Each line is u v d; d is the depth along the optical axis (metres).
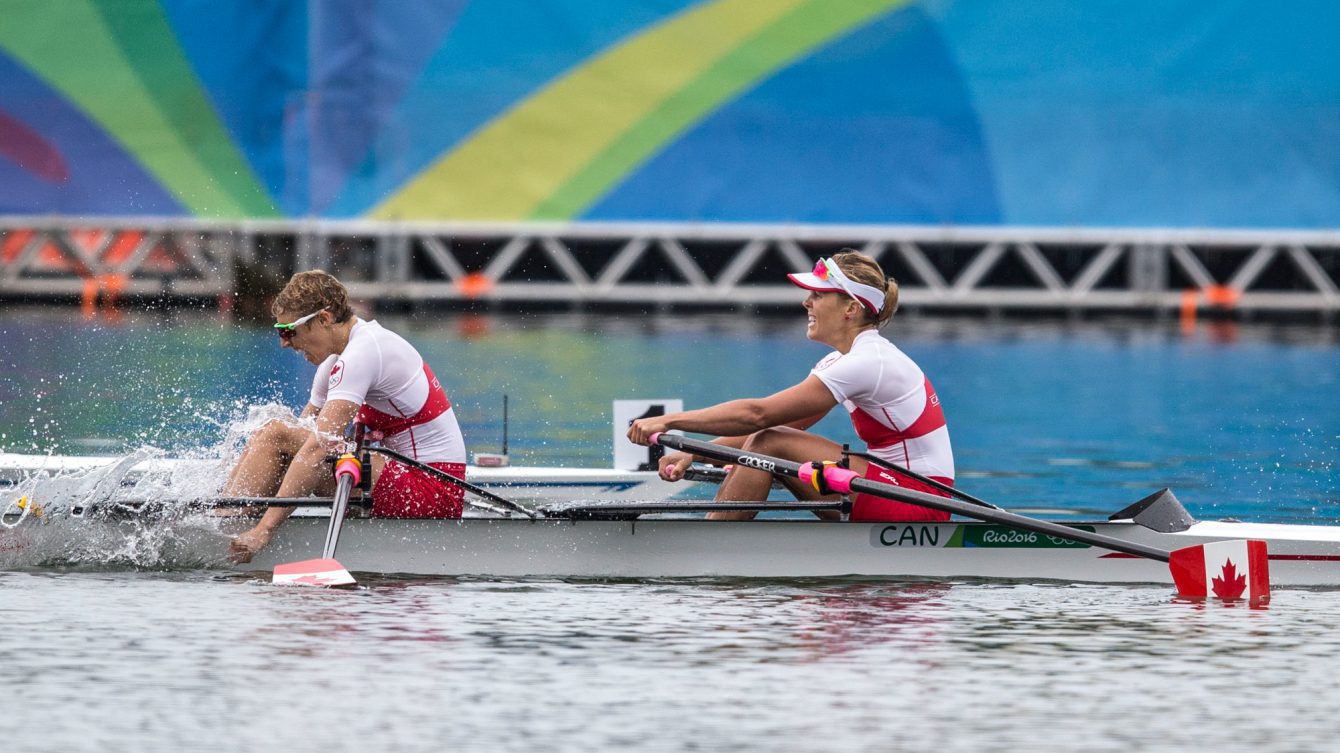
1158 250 93.06
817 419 28.11
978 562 26.89
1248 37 89.19
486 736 16.69
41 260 91.31
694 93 88.81
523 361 65.25
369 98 87.81
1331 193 90.44
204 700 17.86
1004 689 18.81
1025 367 67.19
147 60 87.31
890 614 23.30
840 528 26.62
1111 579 26.94
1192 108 89.75
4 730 16.69
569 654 20.28
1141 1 89.00
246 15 87.06
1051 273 92.56
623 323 86.56
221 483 27.62
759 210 89.56
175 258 90.62
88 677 18.75
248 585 24.66
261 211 88.12
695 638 21.34
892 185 89.69
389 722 17.11
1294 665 20.23
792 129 89.06
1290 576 27.09
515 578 26.08
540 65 88.00
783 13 88.44
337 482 25.58
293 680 18.77
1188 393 58.50
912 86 89.12
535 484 33.75
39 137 87.50
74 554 26.02
